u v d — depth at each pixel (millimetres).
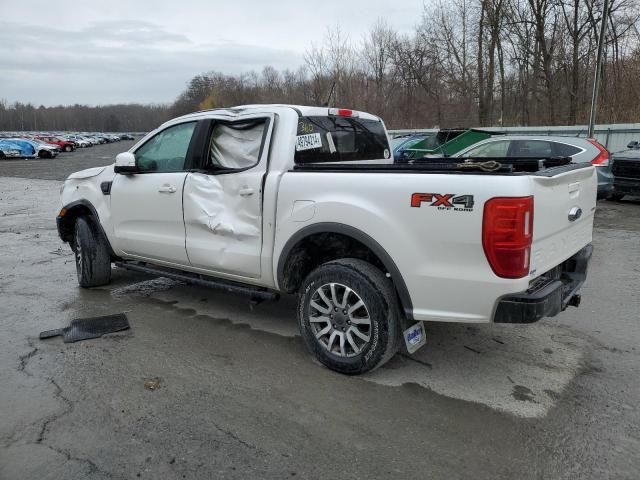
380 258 3332
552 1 26969
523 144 9898
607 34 24328
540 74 28781
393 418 3057
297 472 2570
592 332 4355
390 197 3262
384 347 3381
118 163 4777
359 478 2529
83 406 3176
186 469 2588
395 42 34938
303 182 3670
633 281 5801
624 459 2670
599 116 23594
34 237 8898
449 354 3947
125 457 2680
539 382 3498
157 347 4082
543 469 2598
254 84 66812
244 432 2906
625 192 11492
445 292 3148
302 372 3654
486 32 30688
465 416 3078
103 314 4844
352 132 4582
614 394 3326
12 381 3494
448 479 2523
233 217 4105
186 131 4535
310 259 4004
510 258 2926
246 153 4094
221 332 4406
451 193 3037
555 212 3260
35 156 37938
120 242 5172
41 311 4926
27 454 2701
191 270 4625
